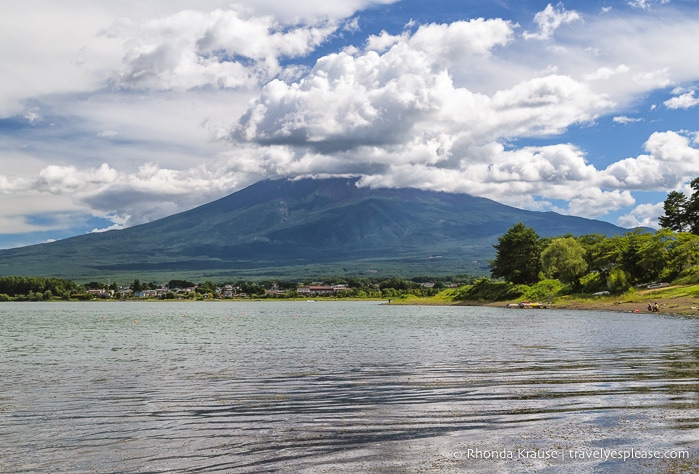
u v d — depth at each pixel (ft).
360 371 124.16
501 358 142.51
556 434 68.49
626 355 141.69
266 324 341.41
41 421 79.71
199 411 84.94
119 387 107.24
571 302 480.64
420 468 58.03
